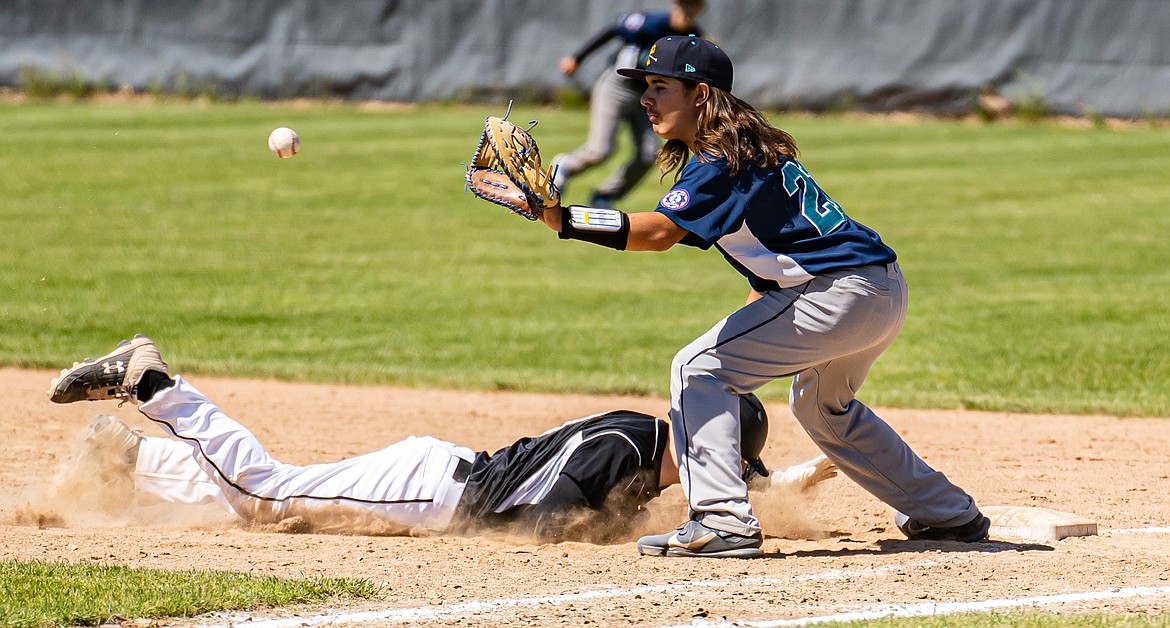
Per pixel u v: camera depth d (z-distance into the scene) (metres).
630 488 16.50
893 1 81.06
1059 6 80.25
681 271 45.72
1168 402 28.55
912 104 81.88
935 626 12.30
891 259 15.60
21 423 25.09
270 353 33.19
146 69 83.62
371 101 83.44
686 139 15.63
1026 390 30.08
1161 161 68.75
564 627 12.46
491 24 82.25
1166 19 79.69
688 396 15.67
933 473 16.84
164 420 16.97
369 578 14.26
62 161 63.00
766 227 15.10
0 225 49.28
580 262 46.81
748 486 17.69
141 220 51.34
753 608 13.15
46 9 83.31
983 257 47.06
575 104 81.88
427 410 27.66
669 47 15.22
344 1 82.56
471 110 82.00
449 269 44.72
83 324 35.25
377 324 36.78
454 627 12.41
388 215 54.19
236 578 13.74
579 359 32.97
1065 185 62.41
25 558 14.91
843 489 20.97
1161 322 36.59
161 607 12.56
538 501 16.56
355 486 16.77
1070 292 41.00
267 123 76.00
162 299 38.78
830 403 16.39
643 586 14.06
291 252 46.62
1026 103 81.00
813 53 81.50
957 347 34.19
